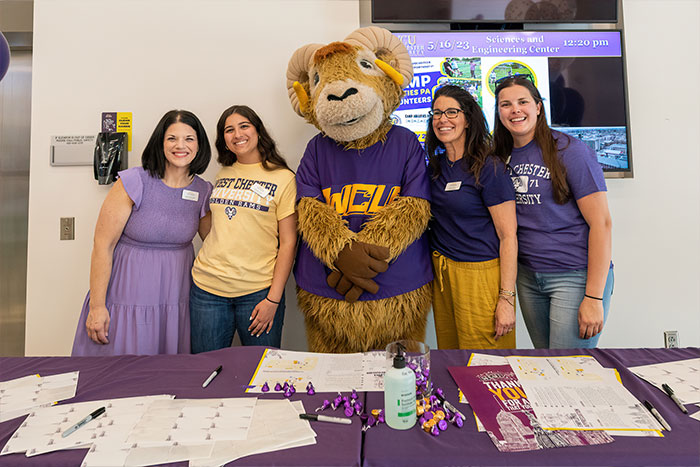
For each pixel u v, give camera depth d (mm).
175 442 689
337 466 631
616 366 961
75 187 1806
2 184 1936
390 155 1430
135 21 1806
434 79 1779
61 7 1797
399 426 726
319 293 1432
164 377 952
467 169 1370
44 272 1812
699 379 885
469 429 728
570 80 1785
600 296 1292
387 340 1443
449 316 1519
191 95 1819
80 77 1805
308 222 1352
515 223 1356
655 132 1853
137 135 1812
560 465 631
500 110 1360
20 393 878
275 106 1826
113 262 1475
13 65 1917
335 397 847
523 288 1506
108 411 792
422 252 1462
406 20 1782
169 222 1471
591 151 1344
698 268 1865
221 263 1441
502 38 1783
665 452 642
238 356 1059
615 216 1853
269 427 731
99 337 1416
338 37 1811
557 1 1790
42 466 645
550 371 935
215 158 1829
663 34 1844
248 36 1818
